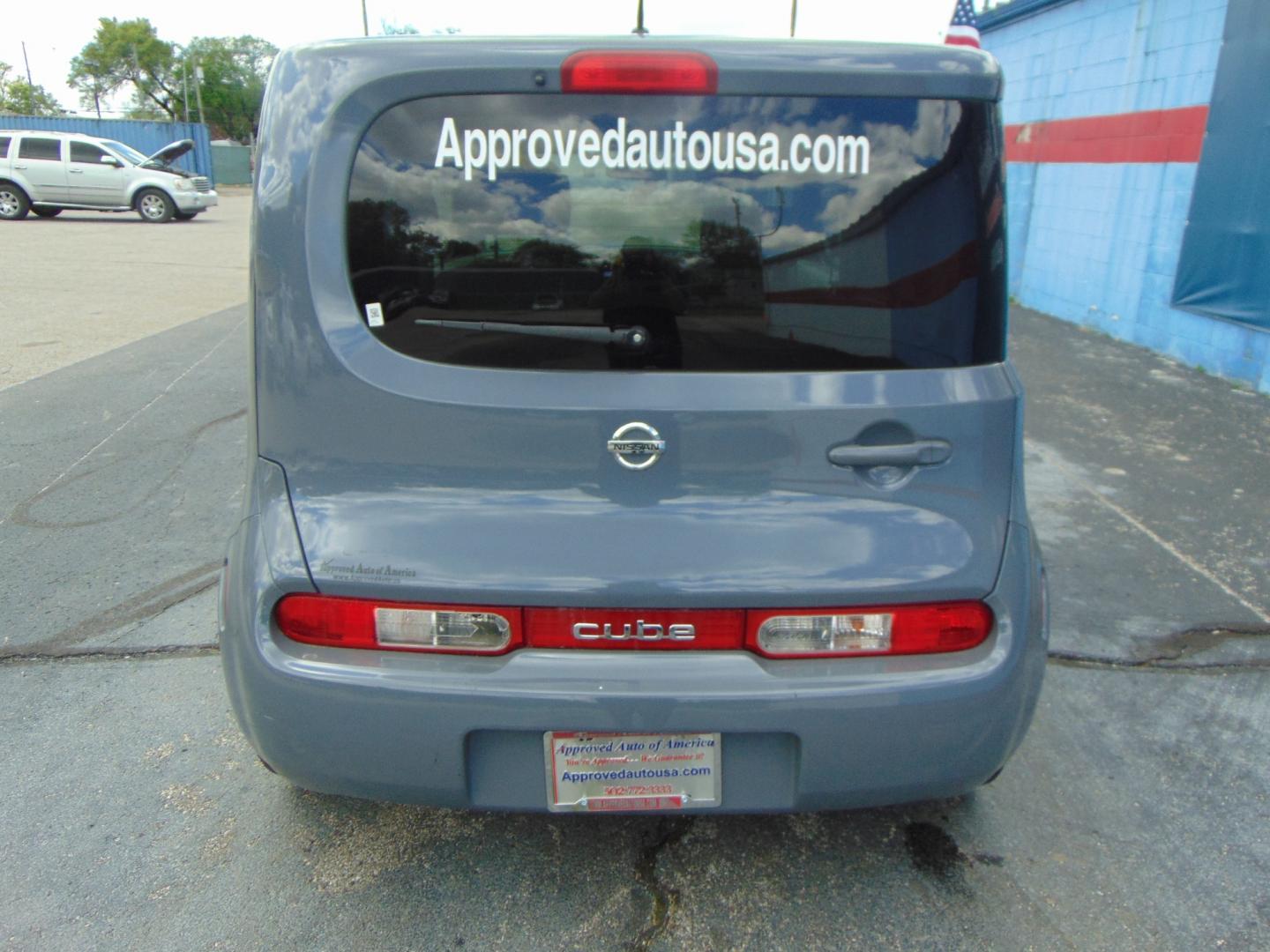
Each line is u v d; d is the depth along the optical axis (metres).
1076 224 10.09
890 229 1.90
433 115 1.85
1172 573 4.14
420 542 1.90
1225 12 7.61
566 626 1.90
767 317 1.89
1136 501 5.00
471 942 2.16
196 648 3.45
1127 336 9.14
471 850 2.46
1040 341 9.17
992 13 11.95
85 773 2.76
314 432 1.94
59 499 4.80
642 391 1.88
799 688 1.89
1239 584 4.05
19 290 11.00
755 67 1.83
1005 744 2.02
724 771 1.96
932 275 1.92
